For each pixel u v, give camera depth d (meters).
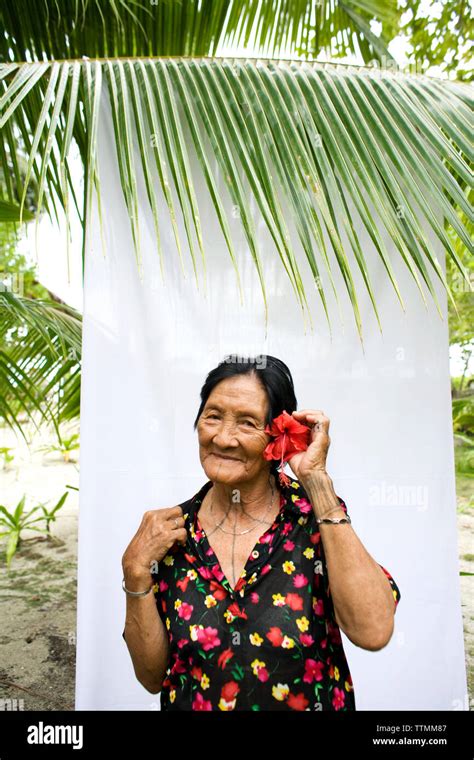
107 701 1.68
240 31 2.32
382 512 1.75
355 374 1.75
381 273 1.74
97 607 1.67
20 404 2.72
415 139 1.39
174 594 1.17
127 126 1.37
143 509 1.68
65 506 5.60
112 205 1.66
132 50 2.00
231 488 1.21
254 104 1.43
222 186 1.71
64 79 1.42
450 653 1.77
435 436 1.75
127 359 1.68
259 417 1.16
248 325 1.72
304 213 1.32
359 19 2.28
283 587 1.12
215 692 1.11
